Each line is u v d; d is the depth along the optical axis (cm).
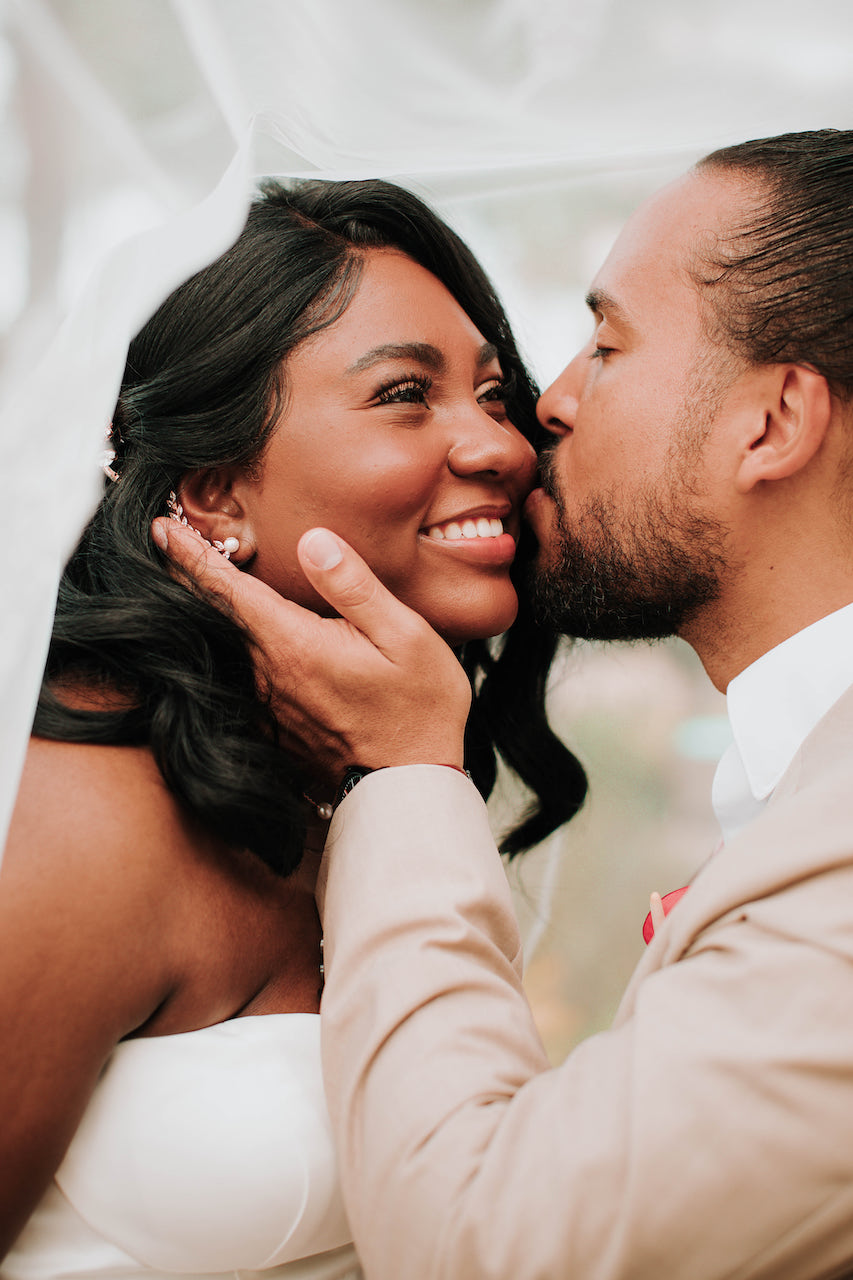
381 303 164
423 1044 118
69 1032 119
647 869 322
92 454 138
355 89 158
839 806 118
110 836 127
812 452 157
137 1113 130
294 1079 137
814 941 109
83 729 135
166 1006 135
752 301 161
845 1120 101
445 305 171
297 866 145
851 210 158
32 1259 132
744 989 110
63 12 138
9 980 116
